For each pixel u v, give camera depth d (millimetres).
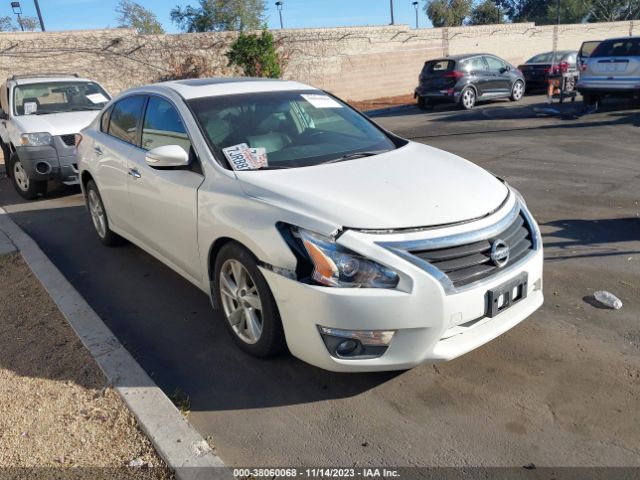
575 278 4746
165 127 4473
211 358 3797
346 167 3775
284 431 3070
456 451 2859
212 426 3143
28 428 3115
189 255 4105
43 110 8719
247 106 4387
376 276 2971
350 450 2908
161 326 4285
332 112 4707
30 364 3730
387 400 3277
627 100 16047
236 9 36469
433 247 3039
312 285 3059
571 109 15055
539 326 3986
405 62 26016
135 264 5535
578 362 3537
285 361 3688
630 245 5402
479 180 3713
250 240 3328
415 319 2969
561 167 8648
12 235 6375
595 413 3076
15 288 4980
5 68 16906
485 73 17859
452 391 3324
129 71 18969
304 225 3133
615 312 4133
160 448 2889
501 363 3568
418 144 4531
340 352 3102
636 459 2742
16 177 8438
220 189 3680
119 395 3342
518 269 3316
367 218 3096
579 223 6094
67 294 4695
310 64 23062
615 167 8469
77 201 8164
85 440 3012
